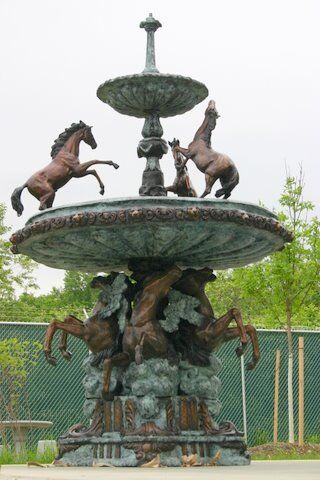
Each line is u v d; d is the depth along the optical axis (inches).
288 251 607.5
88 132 321.1
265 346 621.9
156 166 330.6
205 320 305.6
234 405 603.2
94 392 301.1
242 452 297.0
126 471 241.8
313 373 634.8
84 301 1536.7
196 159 311.4
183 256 307.1
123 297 303.7
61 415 560.7
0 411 516.1
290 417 569.9
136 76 313.6
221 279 1158.3
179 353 301.7
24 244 296.0
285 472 231.6
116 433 287.7
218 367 305.7
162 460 279.6
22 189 314.0
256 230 282.4
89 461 289.1
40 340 568.7
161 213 266.1
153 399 286.7
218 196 307.9
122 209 268.8
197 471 240.1
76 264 328.2
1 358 510.6
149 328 293.3
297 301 621.6
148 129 331.0
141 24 335.9
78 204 274.4
